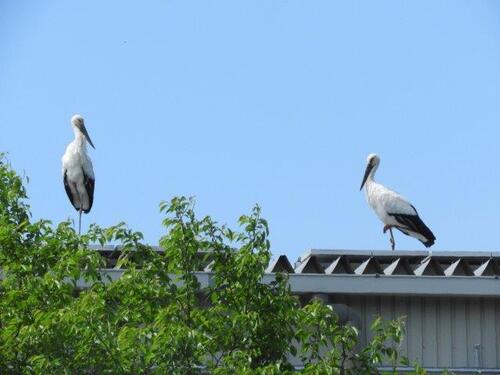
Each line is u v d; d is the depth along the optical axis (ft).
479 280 89.15
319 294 87.40
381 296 89.86
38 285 66.23
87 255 67.36
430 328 90.33
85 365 64.08
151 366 65.51
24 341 63.72
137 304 66.59
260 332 65.41
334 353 64.34
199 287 67.00
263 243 66.74
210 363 65.05
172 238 66.74
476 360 90.12
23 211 76.54
